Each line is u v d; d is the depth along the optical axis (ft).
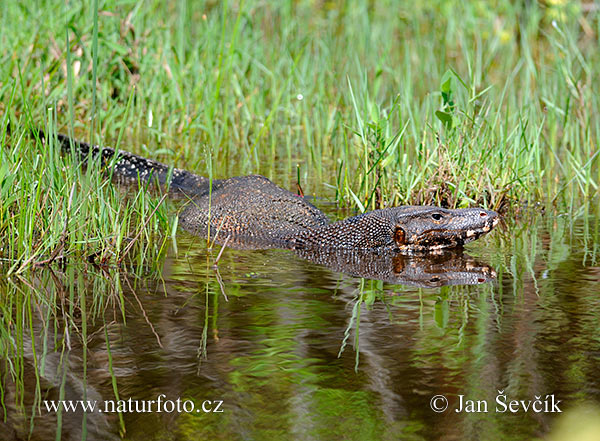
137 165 62.44
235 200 52.80
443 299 35.35
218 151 71.46
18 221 41.75
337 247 46.57
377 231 46.44
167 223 47.26
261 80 86.12
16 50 74.02
